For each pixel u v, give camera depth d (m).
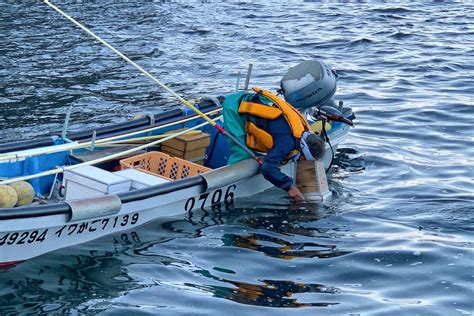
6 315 6.80
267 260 7.90
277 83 15.51
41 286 7.25
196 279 7.49
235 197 9.23
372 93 14.74
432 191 9.84
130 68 16.20
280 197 9.41
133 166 9.01
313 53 18.05
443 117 13.20
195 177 8.55
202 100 10.54
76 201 7.56
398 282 7.54
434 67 16.73
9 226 7.16
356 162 10.97
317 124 10.08
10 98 13.68
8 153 8.44
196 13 22.52
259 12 22.89
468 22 21.47
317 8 23.56
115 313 6.84
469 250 8.16
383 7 23.53
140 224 8.37
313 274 7.66
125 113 13.14
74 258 7.73
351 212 9.12
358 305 7.10
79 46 17.84
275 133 8.95
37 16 20.89
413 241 8.36
